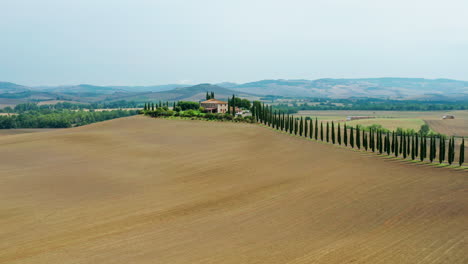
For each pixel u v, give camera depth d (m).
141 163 64.38
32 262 27.77
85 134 91.00
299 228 33.88
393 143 72.88
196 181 53.22
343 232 32.62
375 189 46.78
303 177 53.97
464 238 30.22
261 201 42.94
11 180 51.88
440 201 41.16
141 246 30.44
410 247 28.83
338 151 75.25
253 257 27.72
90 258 28.20
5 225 35.72
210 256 28.11
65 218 37.78
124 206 41.81
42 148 74.62
